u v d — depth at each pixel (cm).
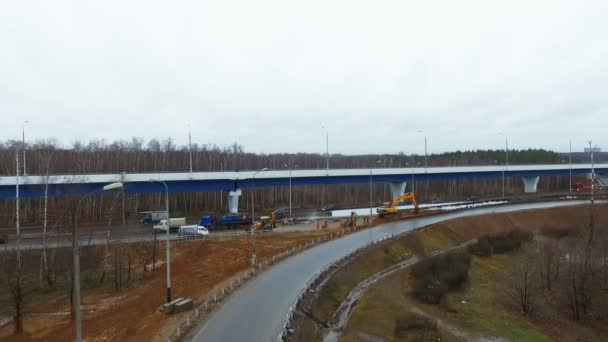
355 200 12988
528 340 3706
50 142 13850
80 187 6625
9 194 6444
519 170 12200
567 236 7612
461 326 3881
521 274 5522
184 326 2753
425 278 4859
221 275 4309
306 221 7838
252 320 2858
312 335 3045
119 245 5353
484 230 7856
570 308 4488
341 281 4416
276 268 4406
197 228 6350
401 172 10100
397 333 3497
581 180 16538
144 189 7394
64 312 3844
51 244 5619
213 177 7894
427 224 7388
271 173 8538
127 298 4053
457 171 11038
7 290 4434
